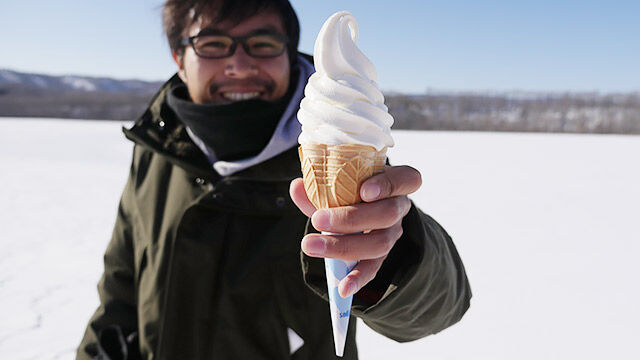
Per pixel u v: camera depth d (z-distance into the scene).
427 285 0.33
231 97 0.51
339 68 0.32
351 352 0.48
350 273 0.29
